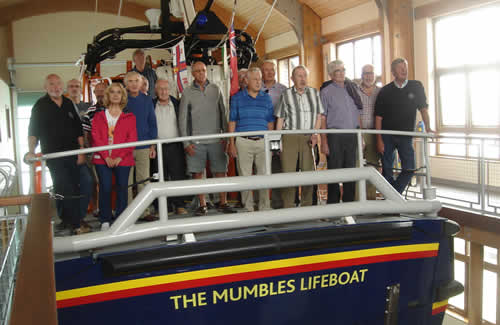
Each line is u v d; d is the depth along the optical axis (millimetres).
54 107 3545
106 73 15570
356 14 11352
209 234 2656
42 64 16047
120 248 2463
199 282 2467
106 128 3336
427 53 9258
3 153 12641
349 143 4031
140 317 2402
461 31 8680
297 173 2814
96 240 2398
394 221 2947
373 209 2918
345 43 12188
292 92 3799
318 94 3891
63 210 3684
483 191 5434
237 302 2566
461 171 7688
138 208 2502
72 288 2316
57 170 3547
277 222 2717
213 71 6082
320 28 12797
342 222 2895
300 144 3799
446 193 6738
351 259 2768
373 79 4641
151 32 6332
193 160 4004
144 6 16875
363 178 2951
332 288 2762
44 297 722
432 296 3059
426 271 3008
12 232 2578
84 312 2336
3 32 15453
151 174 4492
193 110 3984
